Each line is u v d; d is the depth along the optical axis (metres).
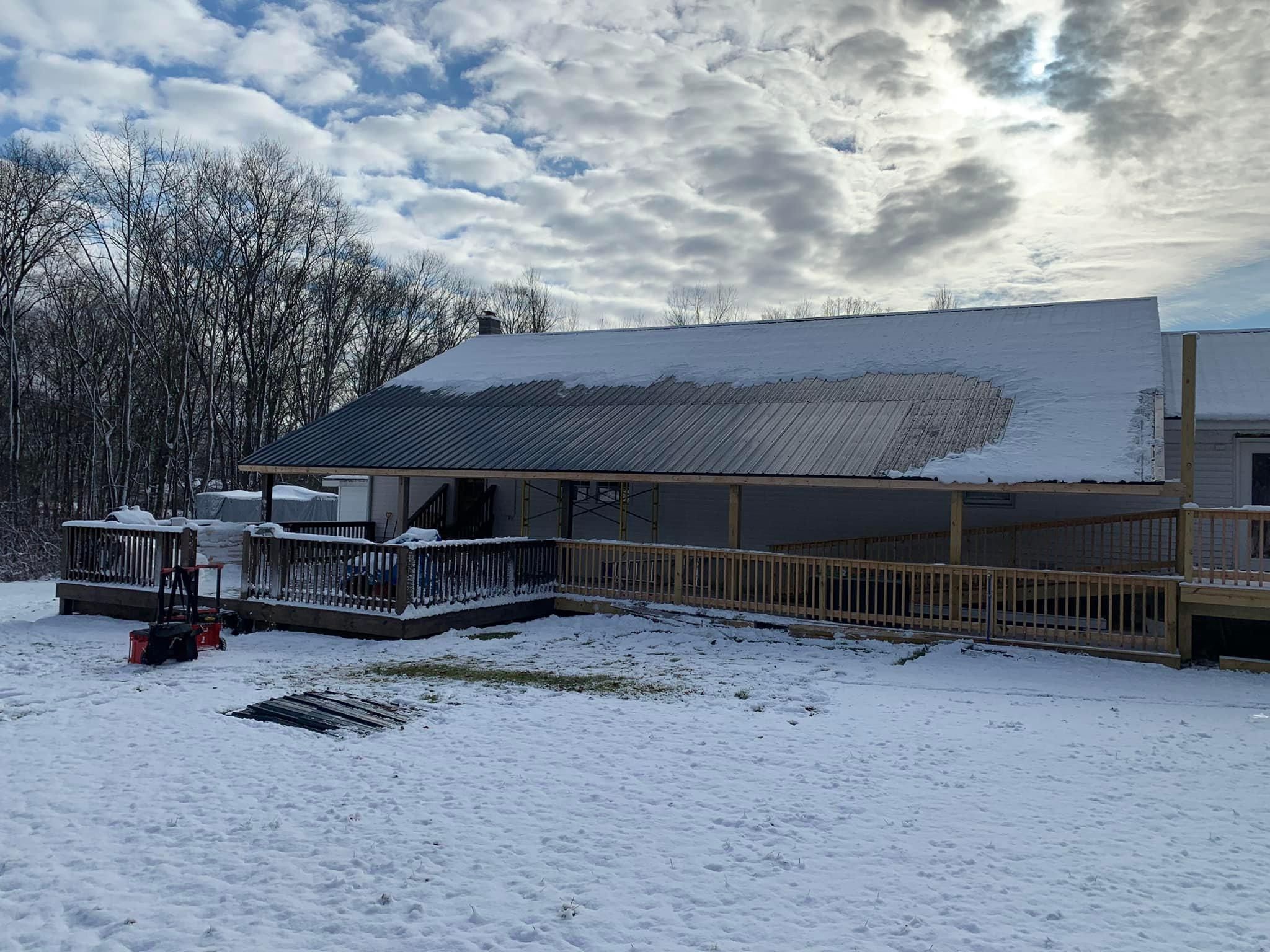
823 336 20.84
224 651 13.20
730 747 8.19
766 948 4.66
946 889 5.34
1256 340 18.70
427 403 21.52
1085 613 15.75
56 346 38.66
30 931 4.80
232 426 39.00
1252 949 4.64
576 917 4.97
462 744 8.18
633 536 19.61
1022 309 19.77
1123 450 13.02
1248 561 12.17
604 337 24.14
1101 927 4.88
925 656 12.37
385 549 14.21
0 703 9.68
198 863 5.63
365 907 5.08
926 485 13.27
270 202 39.28
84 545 16.91
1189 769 7.67
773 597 15.85
